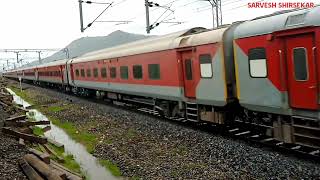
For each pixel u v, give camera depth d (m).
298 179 8.46
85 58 30.73
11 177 9.79
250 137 12.52
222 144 11.77
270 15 10.81
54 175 9.10
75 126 18.70
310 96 9.34
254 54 11.05
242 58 11.61
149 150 12.30
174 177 9.41
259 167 9.41
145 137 14.18
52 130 18.59
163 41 16.98
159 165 10.53
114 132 15.86
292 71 9.84
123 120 18.33
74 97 33.44
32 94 40.25
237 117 13.45
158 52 17.09
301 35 9.45
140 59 19.28
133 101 22.25
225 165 9.96
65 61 37.75
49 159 10.76
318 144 9.32
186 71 15.11
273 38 10.23
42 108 27.30
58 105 27.97
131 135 14.84
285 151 10.80
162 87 17.16
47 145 14.18
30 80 65.06
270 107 10.70
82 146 14.52
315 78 9.12
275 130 10.91
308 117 9.55
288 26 9.68
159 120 17.42
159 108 18.38
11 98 29.62
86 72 30.30
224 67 12.54
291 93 9.96
